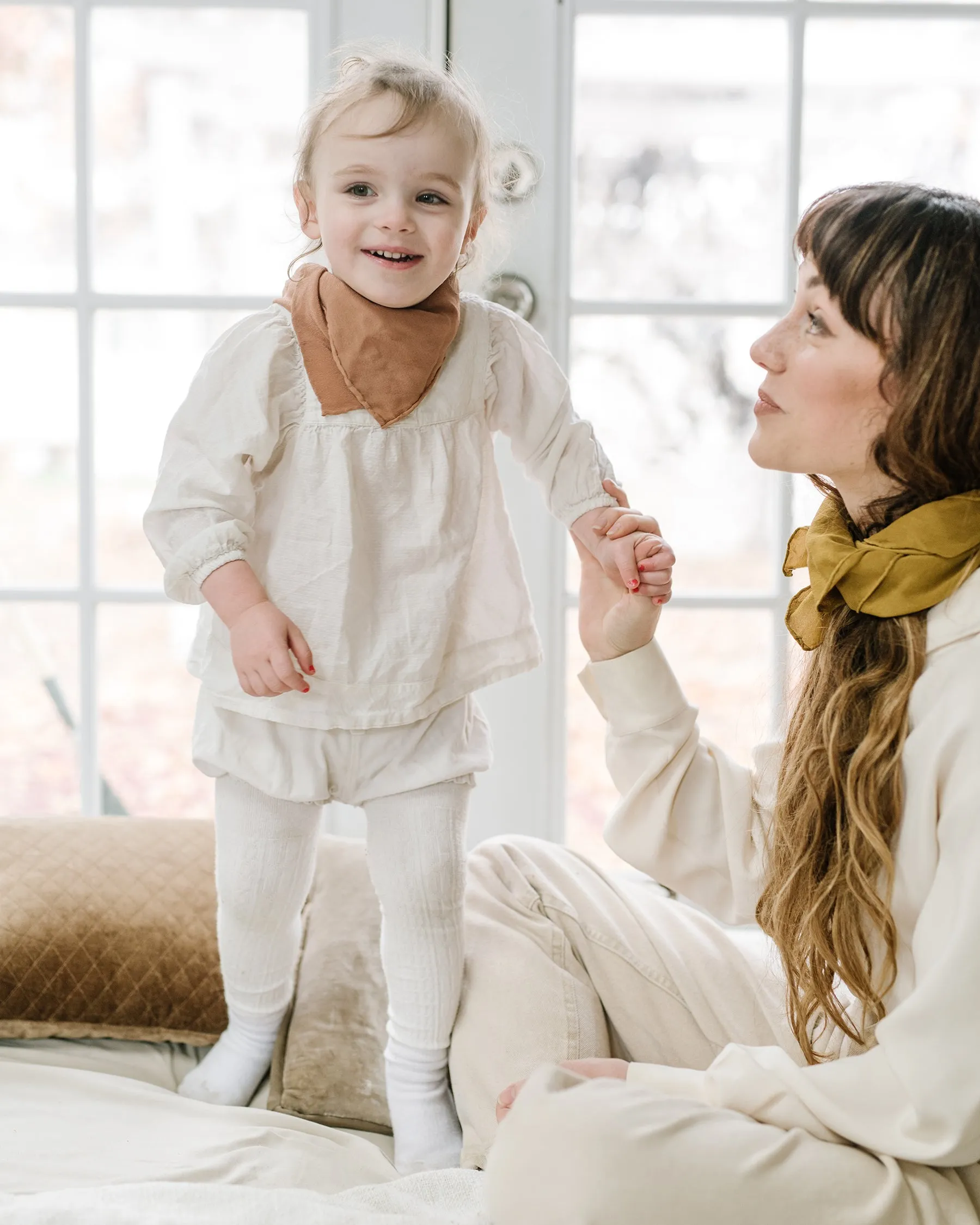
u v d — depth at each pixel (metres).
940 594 0.95
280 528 1.15
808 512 1.55
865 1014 1.00
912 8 1.61
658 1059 1.22
